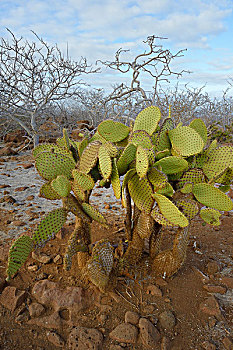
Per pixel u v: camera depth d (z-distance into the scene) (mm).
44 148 2174
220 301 2117
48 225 1838
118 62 6477
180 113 8383
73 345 1722
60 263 2418
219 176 1997
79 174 1884
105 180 1813
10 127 9867
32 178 5328
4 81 6824
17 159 6973
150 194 1970
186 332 1847
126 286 2164
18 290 2074
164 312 1946
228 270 2506
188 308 2020
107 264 2006
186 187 1961
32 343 1746
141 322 1841
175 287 2195
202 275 2373
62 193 1819
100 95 9477
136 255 2303
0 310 1936
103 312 1948
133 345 1746
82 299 2014
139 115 2150
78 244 1999
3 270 2309
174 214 1769
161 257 2244
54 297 2018
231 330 1875
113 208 3854
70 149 2191
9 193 4391
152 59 6293
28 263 2414
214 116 11711
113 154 1772
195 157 2172
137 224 2217
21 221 3334
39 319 1885
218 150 2160
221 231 3252
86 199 2090
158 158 1979
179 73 6406
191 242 2967
